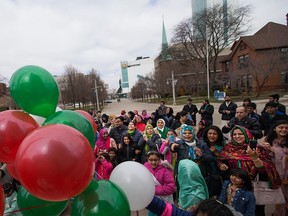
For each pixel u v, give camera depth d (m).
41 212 1.65
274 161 3.08
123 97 119.19
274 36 33.88
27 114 1.66
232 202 2.63
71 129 1.30
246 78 33.84
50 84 1.74
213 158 3.19
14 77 1.73
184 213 1.99
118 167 1.91
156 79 45.28
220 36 36.56
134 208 1.81
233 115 7.71
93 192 1.47
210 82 38.31
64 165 1.16
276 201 2.86
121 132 5.88
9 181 2.33
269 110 5.37
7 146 1.46
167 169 2.99
